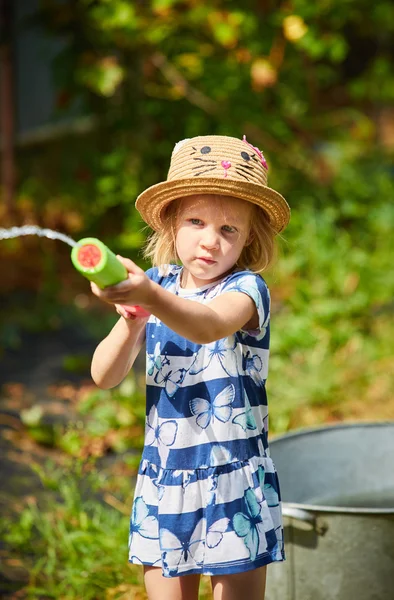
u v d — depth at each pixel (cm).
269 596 277
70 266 743
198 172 218
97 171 729
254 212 230
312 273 620
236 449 219
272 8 678
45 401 511
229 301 215
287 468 311
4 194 752
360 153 836
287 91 712
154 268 245
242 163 221
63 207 745
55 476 407
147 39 629
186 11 628
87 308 688
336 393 496
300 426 468
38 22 720
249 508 218
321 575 268
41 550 344
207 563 216
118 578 319
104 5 624
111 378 234
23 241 746
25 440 455
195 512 219
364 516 262
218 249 221
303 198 701
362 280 618
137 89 707
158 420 225
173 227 230
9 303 695
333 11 689
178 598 228
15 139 761
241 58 632
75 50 703
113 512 366
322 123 752
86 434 455
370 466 325
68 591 318
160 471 223
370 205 729
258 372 228
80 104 773
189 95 668
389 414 480
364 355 539
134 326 226
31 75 784
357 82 798
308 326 559
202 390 221
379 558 265
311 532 266
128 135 712
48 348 607
